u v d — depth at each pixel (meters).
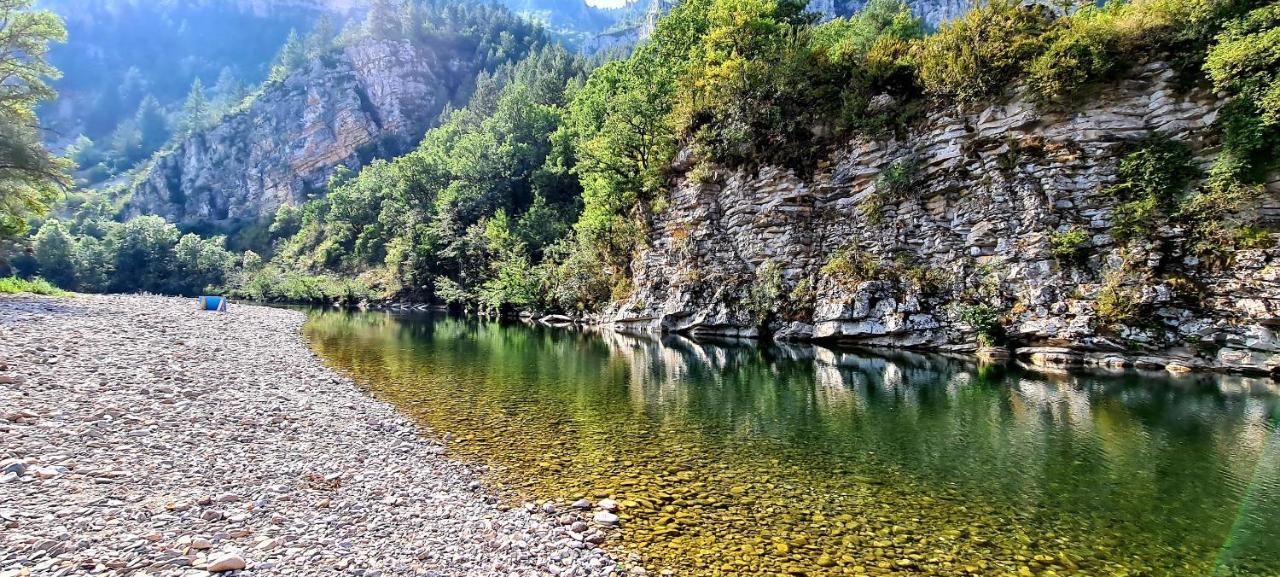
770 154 40.47
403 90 163.50
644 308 44.78
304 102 156.62
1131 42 28.05
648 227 48.75
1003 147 31.14
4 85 39.72
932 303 31.66
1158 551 9.41
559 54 137.62
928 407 19.23
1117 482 12.41
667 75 52.81
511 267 61.75
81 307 33.62
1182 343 24.55
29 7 40.69
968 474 12.93
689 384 23.05
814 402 19.94
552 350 33.44
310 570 7.48
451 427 15.86
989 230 30.86
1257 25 23.67
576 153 66.19
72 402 13.50
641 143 51.41
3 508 7.99
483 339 38.97
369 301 80.62
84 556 7.07
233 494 9.60
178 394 15.77
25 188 40.66
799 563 8.89
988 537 9.90
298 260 107.56
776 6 49.72
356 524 9.19
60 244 95.50
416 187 94.12
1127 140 27.91
